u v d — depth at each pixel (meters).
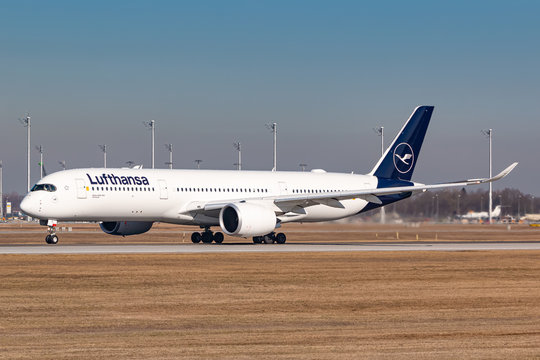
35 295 55.19
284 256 88.00
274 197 114.31
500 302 53.72
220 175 118.38
